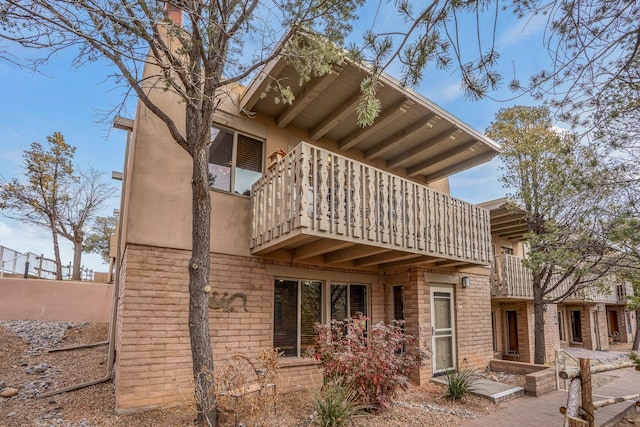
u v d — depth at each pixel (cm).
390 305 896
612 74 352
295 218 550
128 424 496
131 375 543
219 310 640
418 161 983
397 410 607
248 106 731
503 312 1418
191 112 545
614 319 2198
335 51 511
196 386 478
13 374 688
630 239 588
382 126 795
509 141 1077
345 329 777
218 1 503
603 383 917
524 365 919
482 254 855
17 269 1553
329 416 508
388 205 670
